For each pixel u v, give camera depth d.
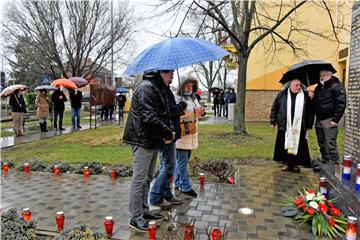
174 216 4.22
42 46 22.16
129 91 23.83
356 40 5.09
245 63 10.88
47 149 9.53
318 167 6.56
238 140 10.21
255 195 5.06
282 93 6.62
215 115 23.92
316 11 15.47
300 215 4.06
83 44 23.34
